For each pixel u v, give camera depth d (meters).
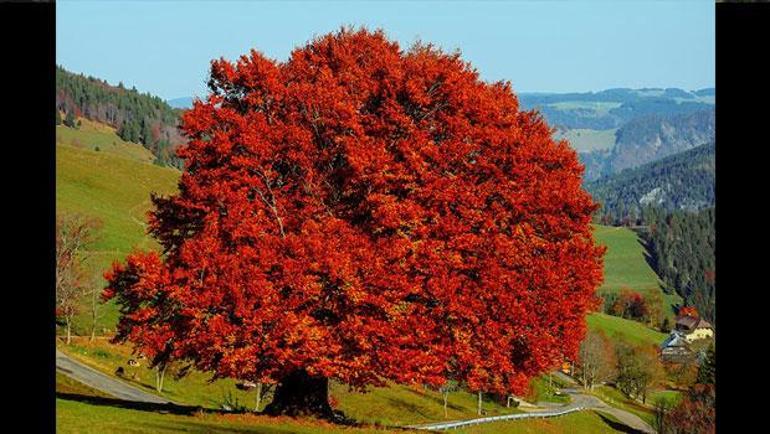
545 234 34.84
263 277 30.52
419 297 32.22
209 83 35.00
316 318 31.91
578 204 34.69
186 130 33.56
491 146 33.19
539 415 101.19
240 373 30.84
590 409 115.56
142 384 73.31
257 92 34.19
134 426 27.97
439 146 32.84
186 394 73.00
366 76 34.59
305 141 32.53
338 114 32.69
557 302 33.53
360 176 31.12
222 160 33.25
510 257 32.34
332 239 30.89
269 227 32.34
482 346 32.47
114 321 97.62
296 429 31.08
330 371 30.23
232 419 32.28
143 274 31.27
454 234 31.64
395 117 32.50
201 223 33.94
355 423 35.09
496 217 32.75
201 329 31.14
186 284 31.45
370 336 30.53
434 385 33.06
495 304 32.34
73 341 87.19
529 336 33.31
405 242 31.09
